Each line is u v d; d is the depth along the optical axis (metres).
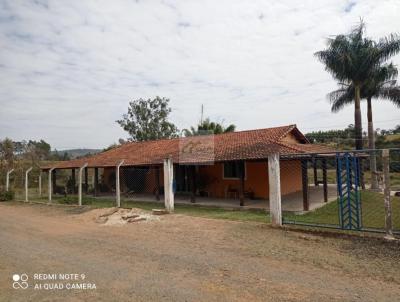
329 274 5.67
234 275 5.72
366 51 22.92
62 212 14.44
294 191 20.20
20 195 24.28
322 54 24.23
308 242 7.63
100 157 24.25
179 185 21.62
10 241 9.02
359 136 24.20
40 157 39.53
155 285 5.33
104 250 7.64
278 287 5.14
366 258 6.40
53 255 7.36
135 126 45.41
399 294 4.81
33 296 5.04
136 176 23.33
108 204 17.19
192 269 6.09
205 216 12.38
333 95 25.94
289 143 17.75
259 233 8.62
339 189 8.61
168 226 10.05
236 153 16.00
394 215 12.42
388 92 24.38
